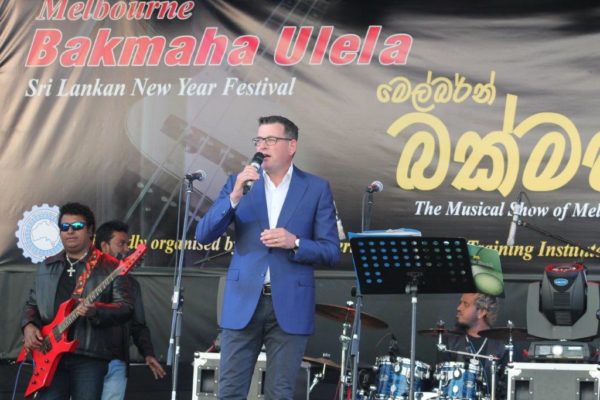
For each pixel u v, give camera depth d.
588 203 12.95
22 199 13.66
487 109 13.19
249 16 13.63
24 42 13.84
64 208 10.58
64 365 10.33
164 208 13.52
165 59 13.68
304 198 9.09
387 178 13.27
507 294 13.01
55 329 10.26
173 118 13.62
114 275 10.30
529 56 13.18
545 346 10.52
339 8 13.52
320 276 13.30
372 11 13.47
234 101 13.56
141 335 11.82
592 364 10.30
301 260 8.80
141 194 13.55
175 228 13.49
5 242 13.62
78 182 13.63
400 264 9.63
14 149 13.72
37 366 10.25
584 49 13.11
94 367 10.35
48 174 13.67
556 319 10.81
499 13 13.25
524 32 13.20
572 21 13.14
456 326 13.07
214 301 13.41
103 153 13.65
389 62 13.38
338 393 12.98
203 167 13.52
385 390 12.23
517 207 11.62
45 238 13.62
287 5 13.60
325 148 13.38
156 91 13.66
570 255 12.93
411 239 9.41
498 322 13.03
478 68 13.23
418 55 13.34
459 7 13.31
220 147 13.52
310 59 13.50
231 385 8.84
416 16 13.38
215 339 13.01
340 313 12.02
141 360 13.47
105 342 10.35
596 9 13.12
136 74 13.70
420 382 12.25
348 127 13.38
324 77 13.45
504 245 13.05
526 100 13.14
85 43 13.80
